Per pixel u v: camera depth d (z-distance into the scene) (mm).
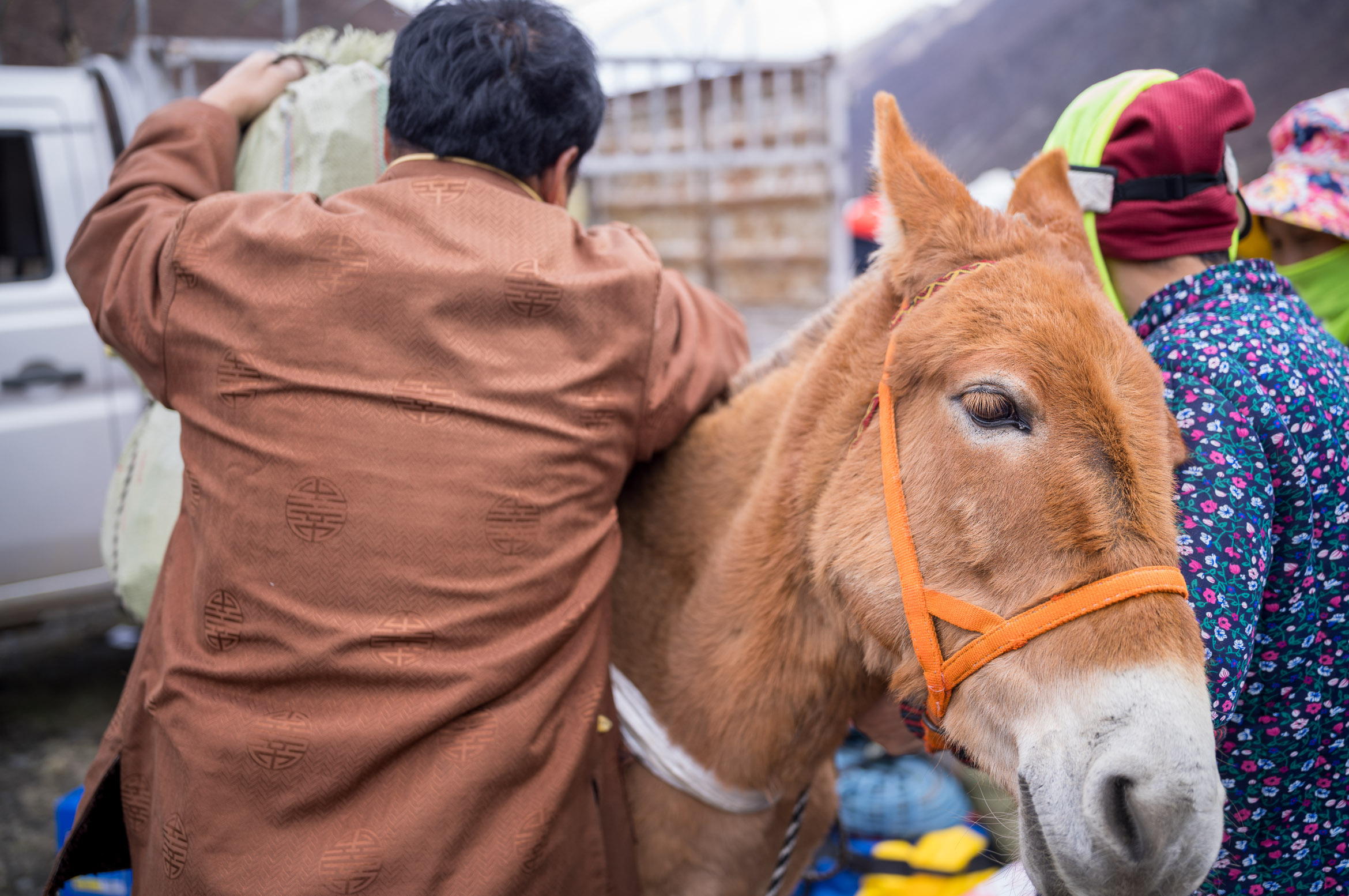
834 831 2273
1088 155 1316
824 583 1177
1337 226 1993
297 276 1104
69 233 3746
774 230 5984
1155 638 875
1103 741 853
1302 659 1146
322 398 1088
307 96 1534
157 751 1131
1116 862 827
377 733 1047
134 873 1207
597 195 6969
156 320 1173
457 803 1056
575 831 1188
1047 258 1071
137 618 1619
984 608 987
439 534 1085
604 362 1187
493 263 1125
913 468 1065
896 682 1098
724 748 1301
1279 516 1104
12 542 3629
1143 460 938
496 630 1111
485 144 1223
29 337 3650
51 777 3346
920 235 1141
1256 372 1094
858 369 1212
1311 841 1216
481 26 1216
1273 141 2244
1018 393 962
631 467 1415
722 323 1573
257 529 1083
